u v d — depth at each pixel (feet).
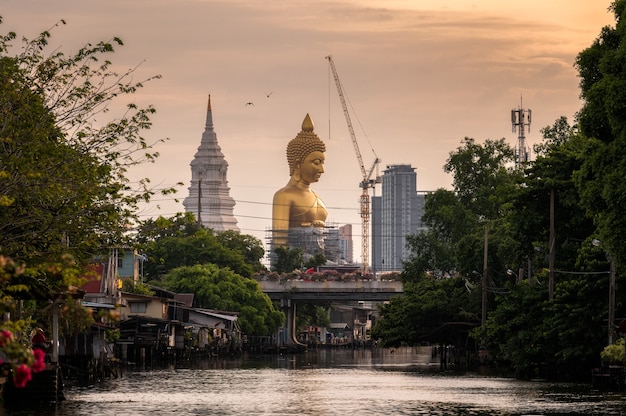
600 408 217.77
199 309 583.99
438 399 246.88
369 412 216.54
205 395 263.49
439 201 513.86
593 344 287.69
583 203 229.45
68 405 226.58
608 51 221.66
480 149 520.42
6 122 172.24
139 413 211.61
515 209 326.44
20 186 169.78
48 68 184.24
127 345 449.89
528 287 321.93
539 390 270.05
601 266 282.15
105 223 184.65
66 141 185.47
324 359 614.34
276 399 250.78
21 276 177.68
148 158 189.78
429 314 456.04
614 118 214.90
